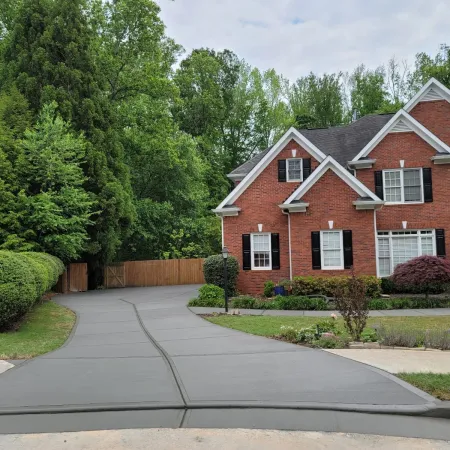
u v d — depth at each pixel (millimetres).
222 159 50000
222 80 54281
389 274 21312
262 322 13180
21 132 24359
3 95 25500
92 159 26516
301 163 21922
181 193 36250
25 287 12133
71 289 26984
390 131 21500
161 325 13211
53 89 26547
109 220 26719
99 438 5059
